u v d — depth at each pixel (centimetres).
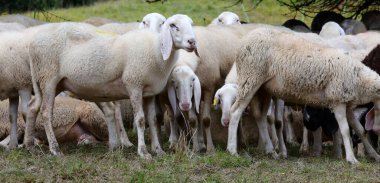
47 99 1230
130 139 1448
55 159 1137
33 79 1243
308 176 1061
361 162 1178
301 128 1502
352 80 1178
